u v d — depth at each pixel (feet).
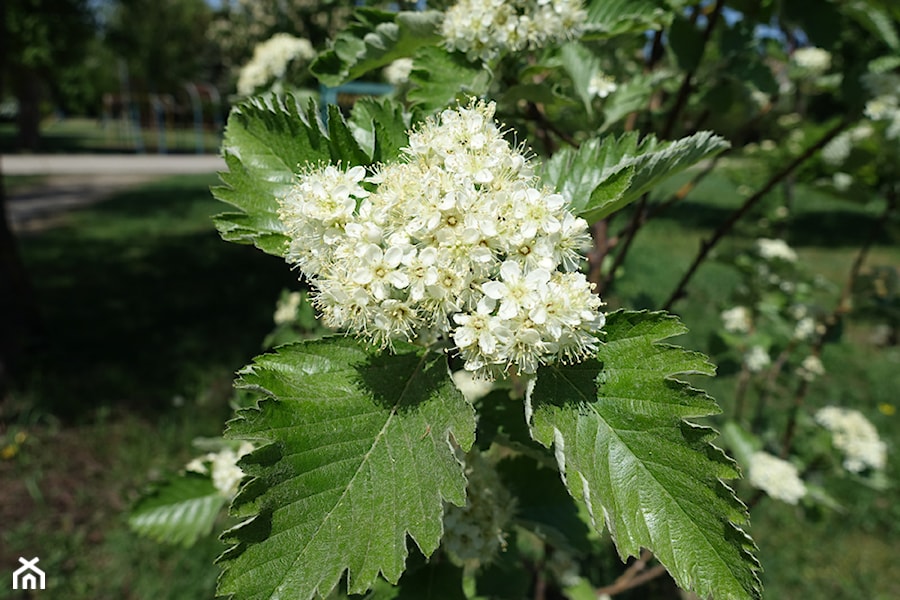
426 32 6.79
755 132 14.05
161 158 119.96
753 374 15.81
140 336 27.96
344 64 7.14
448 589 6.21
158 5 147.95
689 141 4.77
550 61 7.45
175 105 160.45
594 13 7.62
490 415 6.01
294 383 4.50
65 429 20.56
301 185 4.74
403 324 4.43
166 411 21.79
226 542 4.01
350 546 4.17
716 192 79.51
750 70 9.41
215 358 25.88
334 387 4.59
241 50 37.91
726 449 13.12
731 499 3.99
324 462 4.34
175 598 14.47
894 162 12.25
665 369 4.37
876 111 9.41
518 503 7.02
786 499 11.59
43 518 16.74
